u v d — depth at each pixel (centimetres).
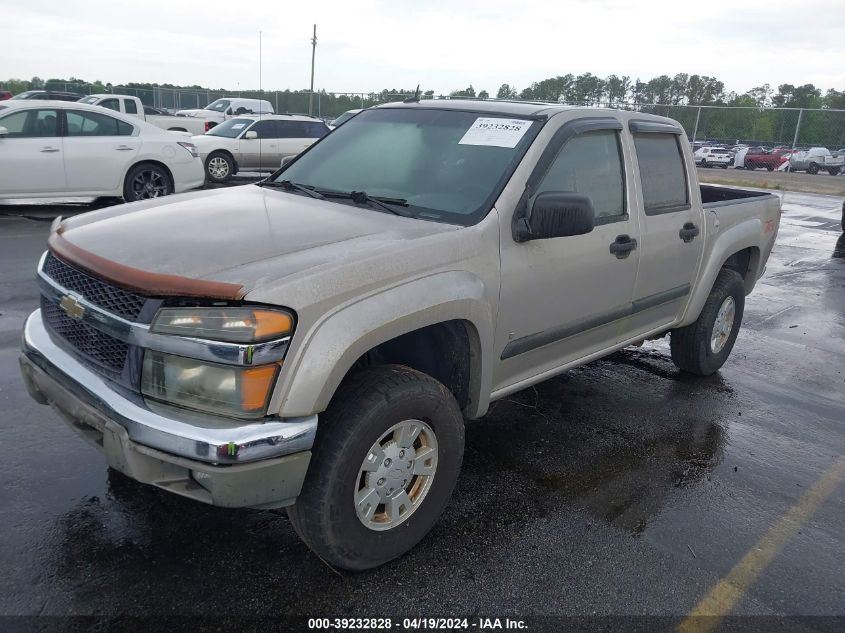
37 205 1147
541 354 371
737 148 2742
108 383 256
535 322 352
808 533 341
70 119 1043
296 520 267
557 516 341
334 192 363
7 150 985
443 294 287
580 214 310
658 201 437
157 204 346
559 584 290
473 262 308
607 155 396
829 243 1241
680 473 394
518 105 388
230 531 308
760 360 605
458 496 353
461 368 325
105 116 1076
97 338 264
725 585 297
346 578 284
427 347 330
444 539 315
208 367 237
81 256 268
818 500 373
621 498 362
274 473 240
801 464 415
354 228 303
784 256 1105
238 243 275
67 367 267
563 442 422
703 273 488
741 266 575
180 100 3556
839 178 2464
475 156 353
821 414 493
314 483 259
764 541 332
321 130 1769
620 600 283
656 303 448
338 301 252
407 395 276
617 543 321
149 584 272
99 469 348
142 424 236
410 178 357
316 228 300
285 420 242
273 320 234
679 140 464
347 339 250
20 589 264
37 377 282
